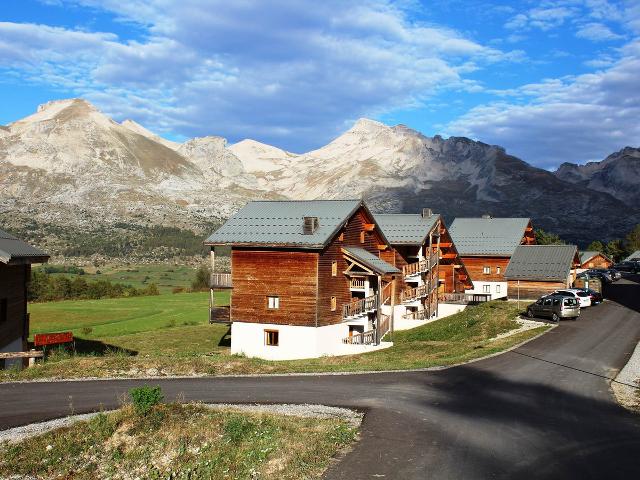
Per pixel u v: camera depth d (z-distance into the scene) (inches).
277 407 829.8
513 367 1100.5
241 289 1657.2
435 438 684.1
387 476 570.6
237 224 1727.4
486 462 604.4
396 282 2170.3
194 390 937.5
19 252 1210.6
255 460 639.1
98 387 959.0
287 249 1606.8
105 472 647.8
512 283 2487.7
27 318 1389.0
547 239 4345.5
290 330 1596.9
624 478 557.6
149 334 2281.0
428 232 2215.8
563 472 574.2
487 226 2876.5
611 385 950.4
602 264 3703.3
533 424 737.6
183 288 4793.3
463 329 1811.0
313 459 620.4
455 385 960.9
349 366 1151.6
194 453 671.8
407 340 1830.7
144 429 719.1
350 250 1707.7
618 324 1615.4
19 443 682.8
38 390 935.7
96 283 4276.6
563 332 1502.2
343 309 1694.1
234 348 1656.0
